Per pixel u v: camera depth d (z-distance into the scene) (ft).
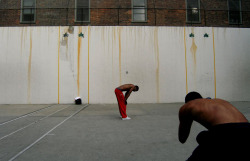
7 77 27.63
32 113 18.97
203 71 28.78
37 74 27.73
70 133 11.41
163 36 28.91
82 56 28.17
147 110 21.07
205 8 33.53
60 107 23.75
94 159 7.53
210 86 28.63
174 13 32.81
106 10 32.37
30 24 31.89
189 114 4.79
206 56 29.01
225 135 3.81
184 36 29.09
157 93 28.22
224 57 29.17
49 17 32.19
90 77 27.96
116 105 25.93
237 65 29.19
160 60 28.63
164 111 20.29
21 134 11.17
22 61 27.84
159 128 12.67
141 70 28.40
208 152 4.04
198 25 33.01
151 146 9.09
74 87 27.76
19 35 28.19
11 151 8.38
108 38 28.53
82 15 32.27
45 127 12.90
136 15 32.55
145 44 28.68
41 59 27.91
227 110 4.29
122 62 28.35
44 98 27.50
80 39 28.40
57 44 28.17
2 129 12.34
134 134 11.21
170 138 10.40
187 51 28.94
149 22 32.40
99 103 27.68
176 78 28.53
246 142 3.61
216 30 29.45
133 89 16.33
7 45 28.02
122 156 7.84
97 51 28.32
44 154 8.04
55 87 27.68
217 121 4.13
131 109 21.93
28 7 32.55
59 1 32.73
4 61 27.81
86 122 14.58
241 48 29.40
